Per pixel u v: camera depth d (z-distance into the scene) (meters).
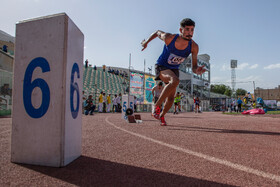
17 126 1.46
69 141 1.45
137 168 1.34
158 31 3.86
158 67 4.01
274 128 3.95
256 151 1.89
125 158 1.59
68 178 1.15
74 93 1.54
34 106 1.43
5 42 21.89
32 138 1.42
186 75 40.66
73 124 1.52
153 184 1.07
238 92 80.31
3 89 9.34
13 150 1.46
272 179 1.16
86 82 23.02
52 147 1.37
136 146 2.06
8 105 9.73
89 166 1.38
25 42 1.50
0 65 9.40
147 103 21.77
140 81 21.12
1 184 1.06
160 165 1.41
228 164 1.45
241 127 4.08
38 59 1.45
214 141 2.38
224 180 1.14
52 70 1.41
